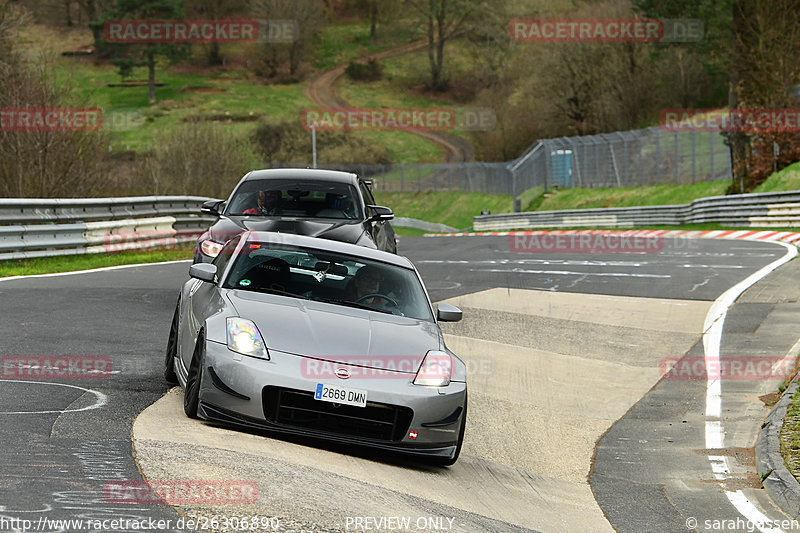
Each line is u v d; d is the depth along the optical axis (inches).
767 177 2992.1
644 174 4239.7
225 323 503.2
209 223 1987.0
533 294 1224.8
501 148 7362.2
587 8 6604.3
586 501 527.5
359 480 444.5
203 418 505.0
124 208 1608.0
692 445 652.1
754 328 1003.9
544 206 4773.6
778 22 3016.7
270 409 483.5
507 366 845.2
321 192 898.7
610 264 1595.7
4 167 1894.7
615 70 5900.6
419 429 497.0
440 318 588.7
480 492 498.0
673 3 4798.2
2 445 417.1
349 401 483.8
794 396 722.2
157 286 1110.4
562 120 6594.5
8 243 1261.1
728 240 2130.9
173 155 3189.0
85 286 1071.6
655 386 814.5
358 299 565.9
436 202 6333.7
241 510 359.6
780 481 543.5
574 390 788.0
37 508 334.3
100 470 390.6
